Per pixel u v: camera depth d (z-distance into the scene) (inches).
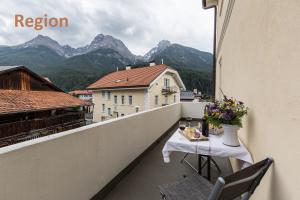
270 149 46.1
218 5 247.1
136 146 128.4
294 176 33.4
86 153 77.4
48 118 437.7
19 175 49.3
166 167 121.8
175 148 83.0
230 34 129.6
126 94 713.6
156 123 175.9
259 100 56.8
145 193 90.5
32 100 439.2
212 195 32.2
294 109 34.1
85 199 76.9
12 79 479.2
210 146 76.3
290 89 35.9
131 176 109.1
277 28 42.8
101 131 88.0
